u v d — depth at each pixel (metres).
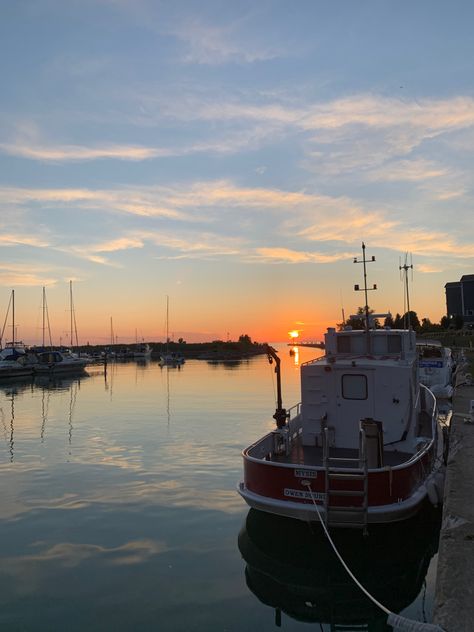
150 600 6.40
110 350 126.12
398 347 11.41
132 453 15.23
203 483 11.83
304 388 10.27
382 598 6.62
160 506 10.17
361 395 9.94
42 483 11.99
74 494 11.09
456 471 9.20
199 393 34.22
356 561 7.68
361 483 7.71
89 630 5.71
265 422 20.89
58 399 32.59
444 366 23.25
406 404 9.73
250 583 6.89
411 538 8.45
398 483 7.79
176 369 70.50
